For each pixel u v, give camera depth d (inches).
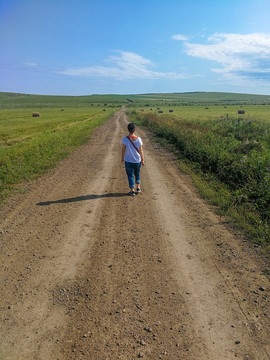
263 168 267.7
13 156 469.7
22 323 104.1
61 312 109.9
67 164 419.5
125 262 146.2
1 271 139.4
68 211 221.1
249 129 669.3
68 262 146.8
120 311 109.9
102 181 312.0
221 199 230.1
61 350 92.0
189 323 103.3
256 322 103.0
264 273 134.0
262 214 197.8
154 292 121.5
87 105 6190.9
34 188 293.3
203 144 427.8
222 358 88.4
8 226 195.5
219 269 138.3
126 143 247.6
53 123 1413.6
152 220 199.8
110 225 193.0
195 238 171.3
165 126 786.2
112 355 89.9
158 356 89.4
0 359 88.5
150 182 303.0
